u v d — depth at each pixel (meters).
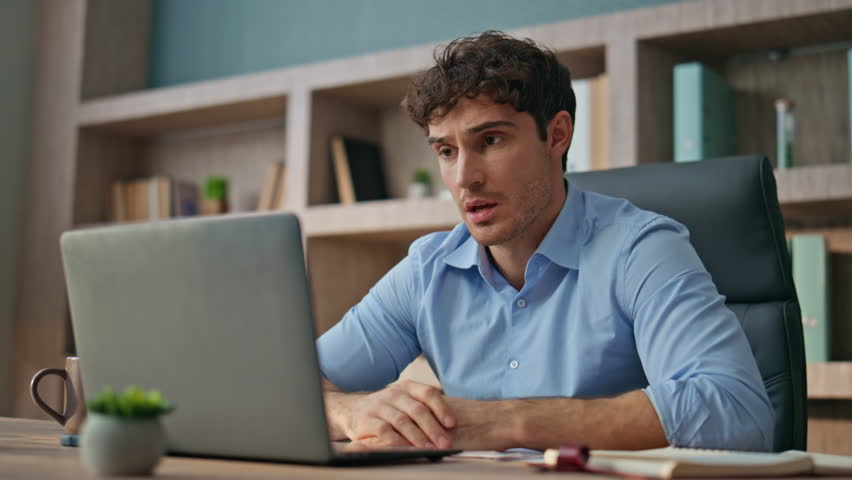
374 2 3.12
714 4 2.20
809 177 2.06
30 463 0.75
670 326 1.12
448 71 1.24
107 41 3.50
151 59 3.63
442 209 2.52
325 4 3.23
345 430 1.04
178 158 3.52
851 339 2.24
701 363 1.06
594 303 1.26
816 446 2.29
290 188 2.85
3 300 3.42
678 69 2.28
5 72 3.48
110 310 0.83
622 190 1.41
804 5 2.10
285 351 0.74
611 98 2.30
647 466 0.71
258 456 0.77
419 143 3.01
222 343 0.77
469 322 1.37
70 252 0.85
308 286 0.73
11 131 3.48
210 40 3.49
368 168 2.95
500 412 0.97
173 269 0.78
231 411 0.77
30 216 3.48
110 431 0.66
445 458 0.86
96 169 3.47
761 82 2.42
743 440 0.98
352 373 1.47
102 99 3.36
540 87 1.26
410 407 0.99
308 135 2.83
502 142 1.25
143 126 3.40
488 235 1.26
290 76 2.89
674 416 0.96
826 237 2.30
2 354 3.40
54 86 3.48
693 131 2.24
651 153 2.30
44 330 3.37
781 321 1.28
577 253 1.29
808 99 2.36
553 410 0.97
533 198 1.27
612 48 2.32
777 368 1.27
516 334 1.32
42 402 1.01
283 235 0.73
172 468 0.72
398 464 0.79
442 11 2.98
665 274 1.17
